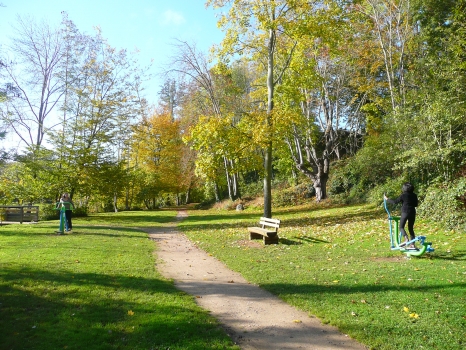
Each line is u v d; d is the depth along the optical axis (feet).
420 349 13.85
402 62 68.95
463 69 47.21
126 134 97.71
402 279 22.88
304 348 14.51
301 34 49.85
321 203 85.61
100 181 89.76
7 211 62.39
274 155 104.22
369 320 16.61
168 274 27.02
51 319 16.67
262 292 22.15
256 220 69.97
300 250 35.86
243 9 52.80
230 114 53.21
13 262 27.66
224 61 56.70
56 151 88.07
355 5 66.69
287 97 56.75
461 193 37.99
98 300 19.39
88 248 35.58
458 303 18.11
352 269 26.48
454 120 42.57
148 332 15.46
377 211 57.88
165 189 144.77
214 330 15.92
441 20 66.03
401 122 51.42
